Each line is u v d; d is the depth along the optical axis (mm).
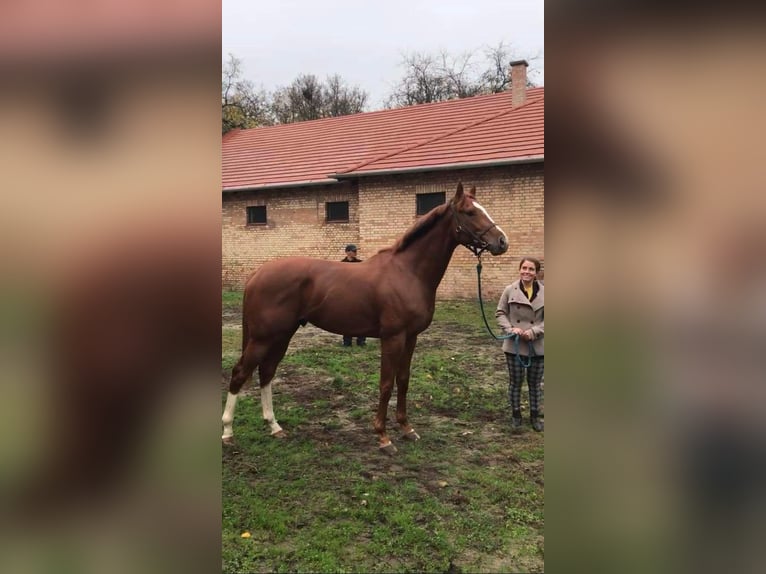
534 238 10914
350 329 3998
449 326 9062
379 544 2674
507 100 14906
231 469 3555
